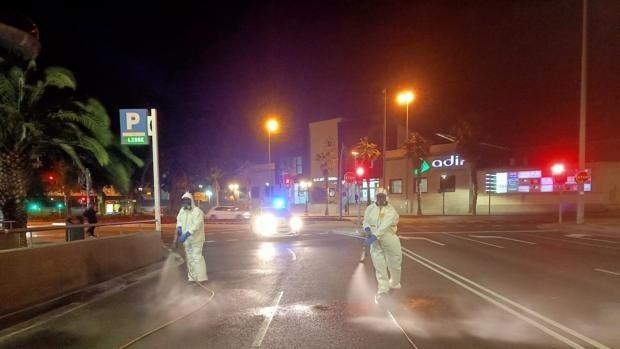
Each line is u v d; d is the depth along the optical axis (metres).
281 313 7.81
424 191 54.31
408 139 48.53
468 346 6.05
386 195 8.89
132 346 6.18
